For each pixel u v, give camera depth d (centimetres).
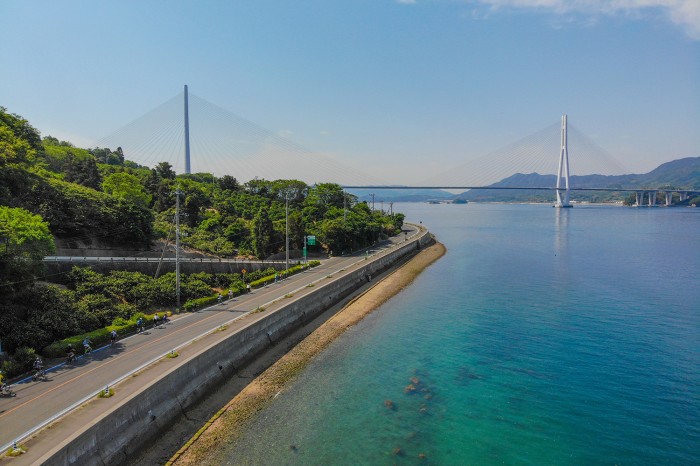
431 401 3338
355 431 2934
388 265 8994
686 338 4516
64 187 6066
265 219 8062
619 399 3341
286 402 3309
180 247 7225
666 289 6544
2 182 4834
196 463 2583
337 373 3825
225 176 12031
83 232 5866
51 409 2656
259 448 2734
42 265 3975
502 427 2994
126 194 7656
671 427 2980
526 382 3631
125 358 3497
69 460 2152
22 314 3650
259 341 4266
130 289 4853
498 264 9006
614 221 19862
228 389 3491
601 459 2672
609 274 7712
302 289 5909
